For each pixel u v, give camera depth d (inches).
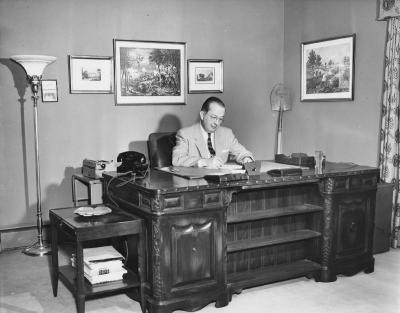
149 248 122.3
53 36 193.8
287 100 240.5
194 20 222.7
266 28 241.6
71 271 132.4
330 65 215.2
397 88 179.9
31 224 192.7
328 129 219.5
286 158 164.7
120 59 207.2
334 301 133.6
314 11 224.4
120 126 210.4
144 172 141.3
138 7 209.0
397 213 183.3
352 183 150.5
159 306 120.7
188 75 223.3
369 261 156.9
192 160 160.9
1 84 186.9
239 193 142.3
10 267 166.1
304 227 155.6
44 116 195.2
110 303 133.0
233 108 237.3
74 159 202.4
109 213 130.6
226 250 130.5
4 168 190.1
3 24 185.2
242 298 136.2
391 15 180.1
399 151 181.9
